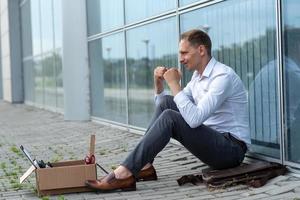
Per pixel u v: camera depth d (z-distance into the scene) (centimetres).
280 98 567
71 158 775
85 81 1332
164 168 625
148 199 482
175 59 839
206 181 507
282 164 557
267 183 505
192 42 515
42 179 505
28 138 1073
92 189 508
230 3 674
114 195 501
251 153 619
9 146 960
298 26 540
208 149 497
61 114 1591
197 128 492
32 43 2111
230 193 484
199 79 527
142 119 988
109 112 1178
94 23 1268
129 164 504
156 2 904
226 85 502
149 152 497
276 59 577
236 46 664
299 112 540
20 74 2466
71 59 1336
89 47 1320
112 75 1147
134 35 1015
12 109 2083
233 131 520
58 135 1081
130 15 1030
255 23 620
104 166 677
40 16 1883
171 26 852
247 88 639
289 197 456
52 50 1689
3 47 2750
